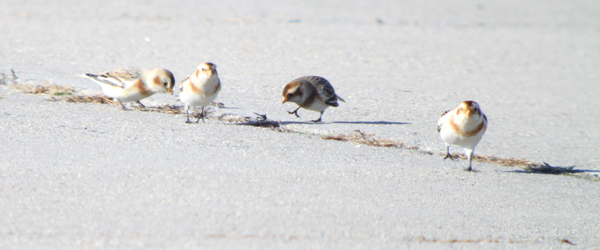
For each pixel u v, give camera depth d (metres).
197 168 9.20
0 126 10.87
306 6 41.06
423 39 32.97
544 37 37.31
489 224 8.05
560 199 9.78
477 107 10.61
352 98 18.06
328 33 32.09
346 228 7.26
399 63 26.11
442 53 29.55
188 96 12.17
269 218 7.32
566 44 35.34
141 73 13.34
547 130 16.31
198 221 7.02
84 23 29.81
